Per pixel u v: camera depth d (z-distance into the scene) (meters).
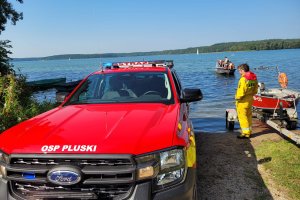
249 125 8.16
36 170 2.99
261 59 87.38
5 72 15.13
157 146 3.06
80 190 2.96
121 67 5.89
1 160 3.21
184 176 3.14
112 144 3.04
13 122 7.36
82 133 3.30
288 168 5.80
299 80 29.69
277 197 4.78
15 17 21.12
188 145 3.38
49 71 80.81
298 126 11.02
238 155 6.71
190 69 59.22
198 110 15.96
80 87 5.15
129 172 2.90
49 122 3.77
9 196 3.09
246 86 7.84
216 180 5.42
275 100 10.02
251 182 5.30
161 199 2.98
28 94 9.49
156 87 4.93
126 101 4.66
